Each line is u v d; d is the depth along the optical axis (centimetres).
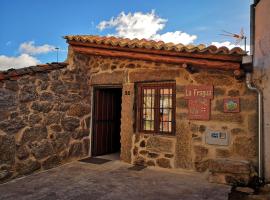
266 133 427
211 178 435
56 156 530
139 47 508
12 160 437
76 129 584
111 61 598
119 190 397
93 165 545
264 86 432
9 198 362
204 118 484
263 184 418
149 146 542
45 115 504
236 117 459
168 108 533
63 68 548
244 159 449
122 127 580
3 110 420
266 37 427
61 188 404
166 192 389
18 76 445
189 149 497
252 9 469
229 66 440
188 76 504
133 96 567
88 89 625
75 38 562
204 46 472
